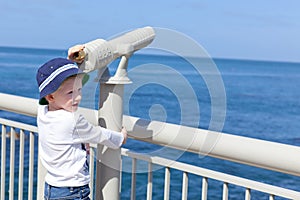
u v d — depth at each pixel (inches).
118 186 101.8
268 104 1894.7
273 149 81.4
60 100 99.0
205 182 94.3
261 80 2719.0
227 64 3890.3
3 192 145.8
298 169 78.6
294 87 2406.5
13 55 4156.0
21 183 138.9
